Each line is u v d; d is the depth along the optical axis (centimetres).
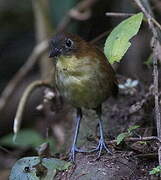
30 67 1348
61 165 789
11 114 1459
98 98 856
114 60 820
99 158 807
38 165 787
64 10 1359
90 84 838
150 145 814
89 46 856
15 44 1625
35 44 1595
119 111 1040
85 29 1346
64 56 842
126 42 820
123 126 980
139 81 1085
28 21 1634
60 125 1147
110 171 766
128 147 821
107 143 845
